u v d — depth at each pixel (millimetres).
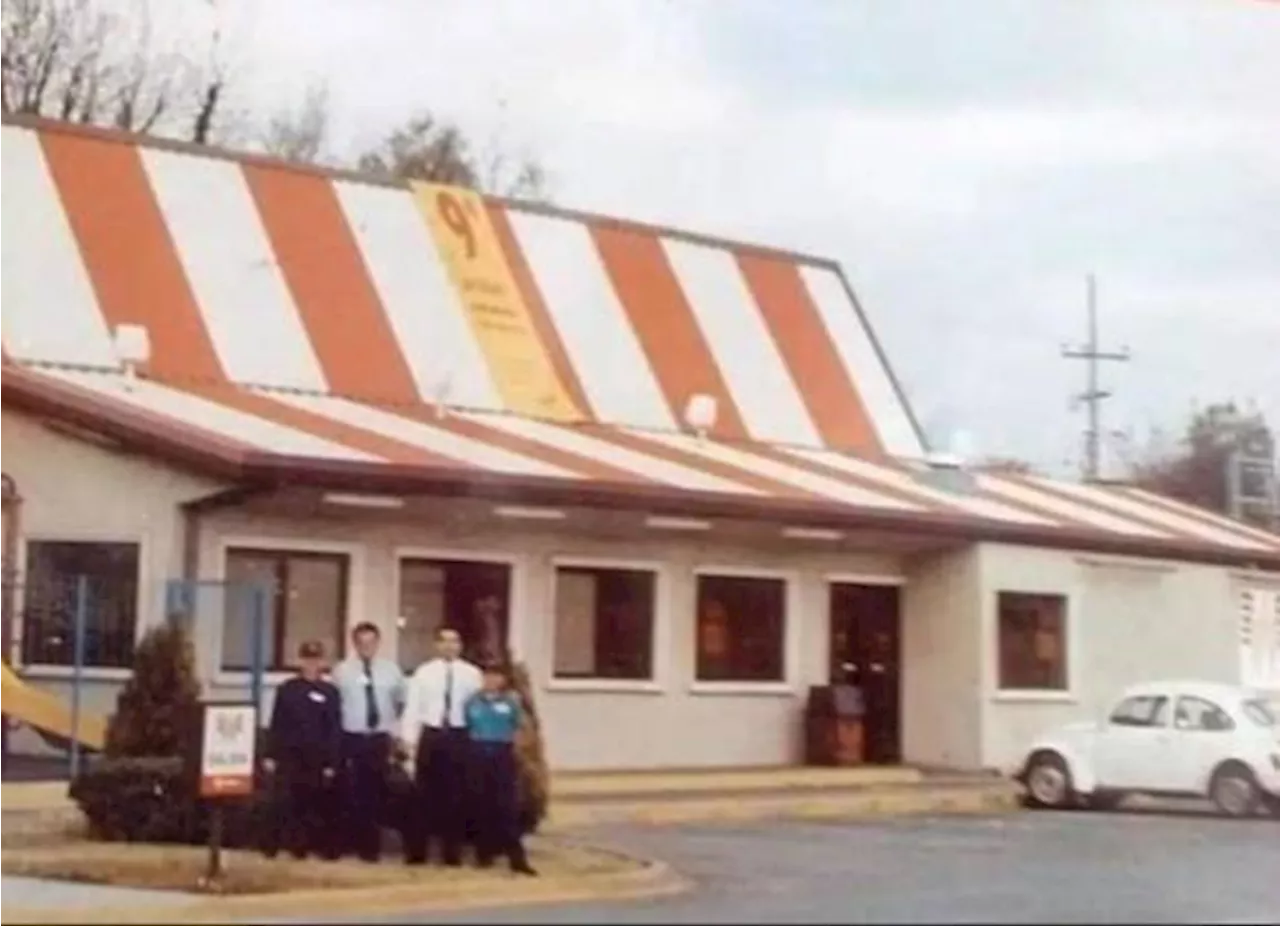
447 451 33312
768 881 23172
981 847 28031
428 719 22438
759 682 37656
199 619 30781
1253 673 45562
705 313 44219
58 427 31719
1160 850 28078
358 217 40062
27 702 30234
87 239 36156
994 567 39500
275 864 22328
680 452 38875
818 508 36094
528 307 41219
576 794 33125
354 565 32625
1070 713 40750
